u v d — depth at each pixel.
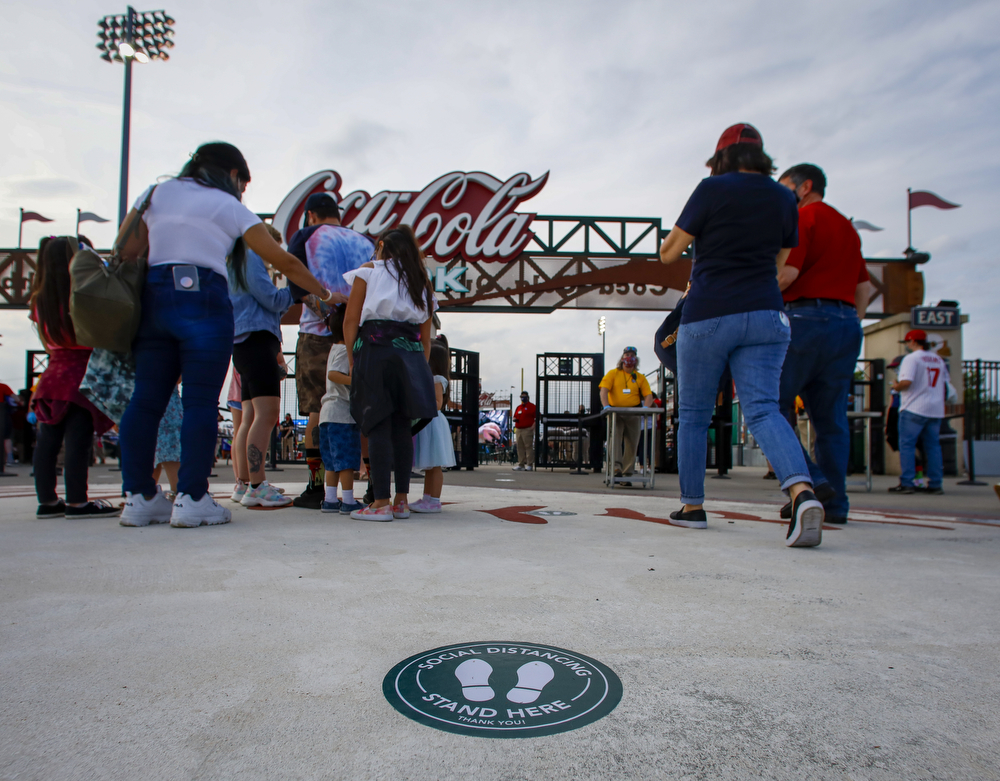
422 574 1.78
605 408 6.52
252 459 3.59
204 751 0.79
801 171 3.23
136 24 12.35
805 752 0.81
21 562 1.91
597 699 0.96
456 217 12.30
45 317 2.92
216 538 2.38
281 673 1.05
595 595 1.58
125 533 2.51
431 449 3.43
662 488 6.91
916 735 0.86
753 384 2.63
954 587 1.74
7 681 1.01
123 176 10.52
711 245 2.68
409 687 1.00
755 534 2.73
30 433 12.39
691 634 1.29
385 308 2.90
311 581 1.68
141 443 2.75
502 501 4.32
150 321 2.68
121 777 0.73
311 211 3.67
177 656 1.12
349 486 3.29
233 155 2.89
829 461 3.24
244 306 3.46
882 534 2.80
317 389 3.63
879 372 11.16
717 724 0.89
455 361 11.53
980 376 11.62
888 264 12.30
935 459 6.66
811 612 1.47
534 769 0.76
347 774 0.74
